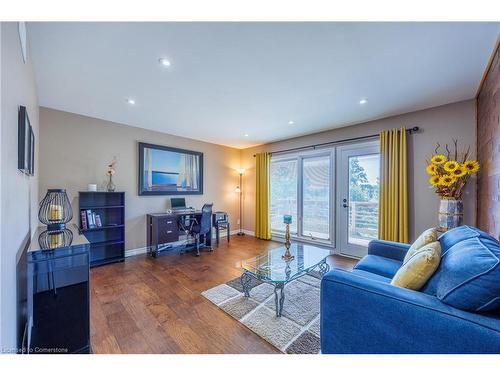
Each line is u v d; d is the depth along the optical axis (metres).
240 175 5.78
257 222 5.23
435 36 1.57
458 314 0.90
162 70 2.05
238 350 1.52
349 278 1.23
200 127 3.91
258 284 2.59
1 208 0.87
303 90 2.45
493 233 1.93
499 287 0.84
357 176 3.74
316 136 4.27
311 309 2.04
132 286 2.55
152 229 3.85
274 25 1.48
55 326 1.55
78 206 3.23
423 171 3.00
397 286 1.18
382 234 3.30
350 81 2.25
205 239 4.39
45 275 1.72
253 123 3.69
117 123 3.67
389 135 3.25
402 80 2.22
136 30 1.53
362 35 1.57
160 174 4.21
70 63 1.93
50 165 3.02
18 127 1.25
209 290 2.43
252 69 2.03
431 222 2.94
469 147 2.65
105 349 1.52
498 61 1.70
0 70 0.86
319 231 4.30
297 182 4.63
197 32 1.55
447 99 2.68
